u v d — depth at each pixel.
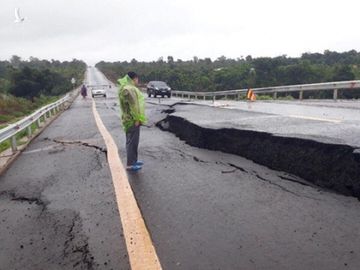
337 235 3.66
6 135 8.38
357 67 61.22
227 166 6.62
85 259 3.44
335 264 3.14
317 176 5.70
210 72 71.56
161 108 17.50
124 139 9.65
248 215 4.26
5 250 3.72
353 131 6.96
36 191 5.64
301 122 8.83
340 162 5.46
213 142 8.34
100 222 4.26
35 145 10.16
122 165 6.86
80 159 7.63
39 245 3.78
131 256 3.44
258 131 7.40
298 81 59.09
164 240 3.73
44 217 4.54
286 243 3.54
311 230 3.80
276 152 6.68
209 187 5.36
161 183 5.64
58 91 69.19
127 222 4.21
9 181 6.37
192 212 4.43
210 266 3.21
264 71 63.69
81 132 11.69
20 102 38.91
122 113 6.41
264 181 5.59
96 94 43.25
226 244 3.59
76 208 4.76
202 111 13.41
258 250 3.44
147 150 8.19
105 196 5.15
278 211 4.34
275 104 18.09
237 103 19.64
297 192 5.02
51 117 18.47
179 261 3.32
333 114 11.27
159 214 4.41
